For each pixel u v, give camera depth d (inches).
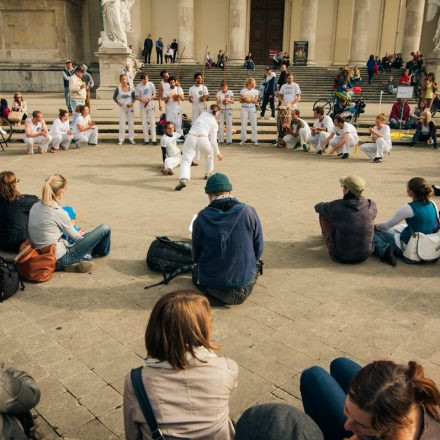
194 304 76.5
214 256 165.0
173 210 291.9
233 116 672.4
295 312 173.3
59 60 1027.9
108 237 215.9
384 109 797.9
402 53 1182.9
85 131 509.0
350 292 189.2
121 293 185.9
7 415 92.3
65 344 152.3
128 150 492.4
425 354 148.2
